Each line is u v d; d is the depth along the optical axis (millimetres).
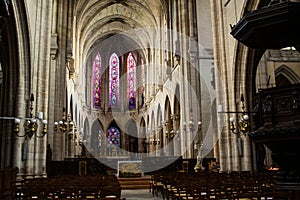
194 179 12023
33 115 16453
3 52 15414
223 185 9336
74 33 34562
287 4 8148
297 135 7891
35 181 11609
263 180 10648
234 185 9359
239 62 18203
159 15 41344
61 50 27141
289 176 8461
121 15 47781
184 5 29453
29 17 15562
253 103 17875
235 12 18203
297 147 8227
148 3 41969
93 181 12445
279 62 25609
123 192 19281
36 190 8281
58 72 26516
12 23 14367
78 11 38594
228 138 18531
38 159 16734
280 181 8656
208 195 7105
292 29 9047
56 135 24734
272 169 17953
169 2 35844
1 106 15297
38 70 17188
